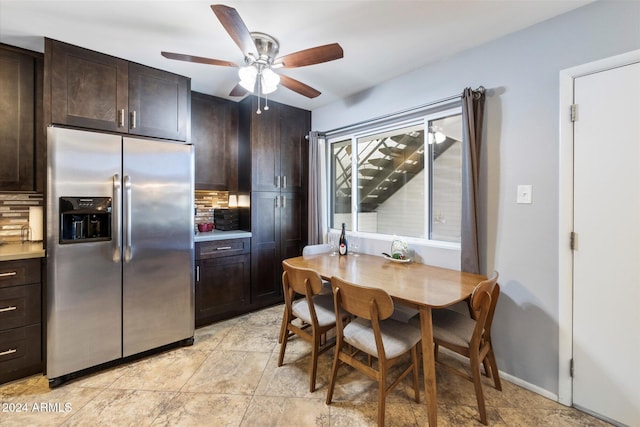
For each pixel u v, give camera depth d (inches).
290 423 61.0
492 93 77.3
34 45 79.0
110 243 79.6
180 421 61.5
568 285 65.9
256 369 80.8
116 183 79.7
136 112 88.7
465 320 72.0
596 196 62.4
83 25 70.4
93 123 81.5
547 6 63.6
